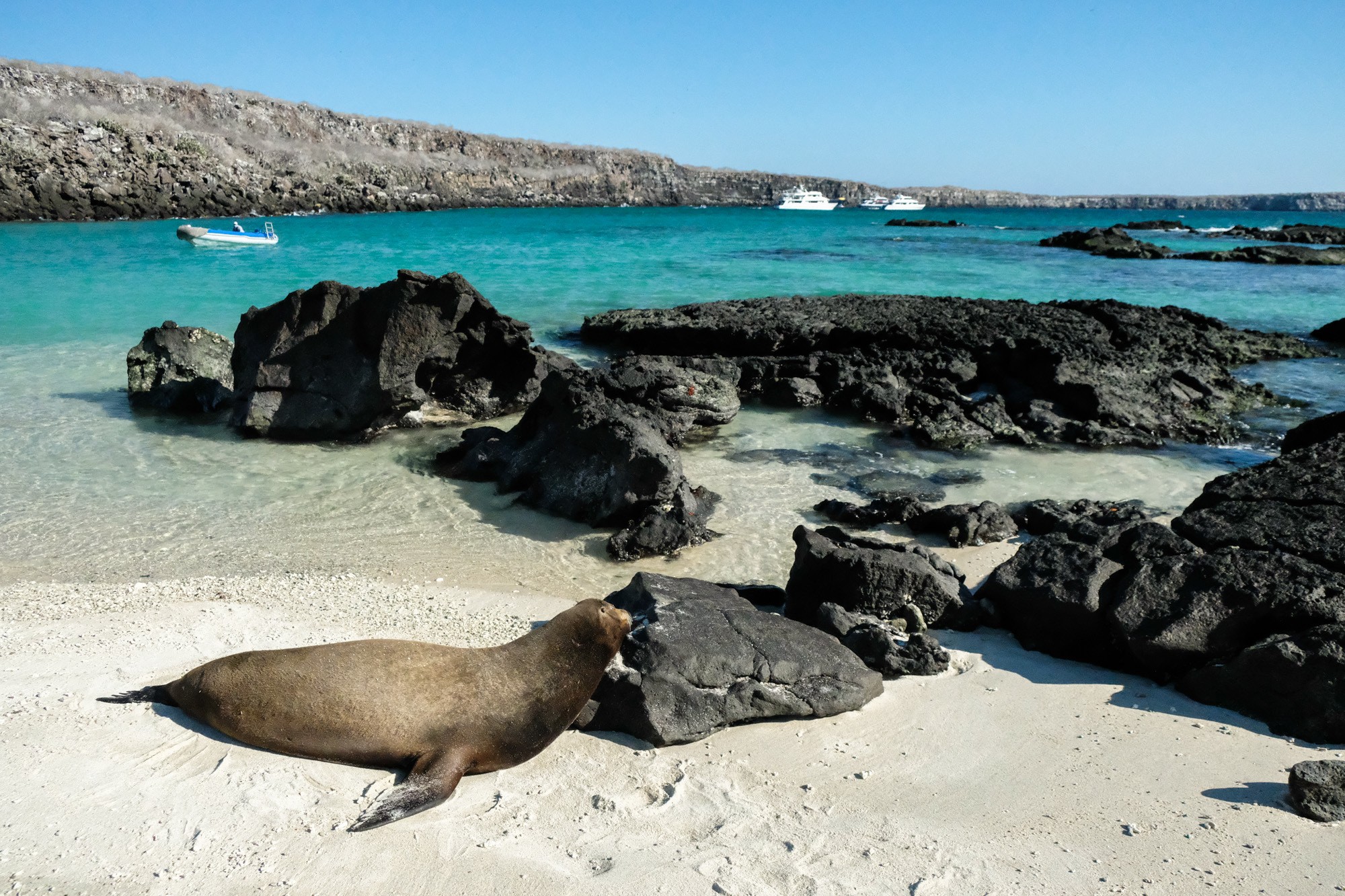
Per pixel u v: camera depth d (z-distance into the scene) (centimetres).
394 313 1406
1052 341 1838
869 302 2430
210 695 513
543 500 1134
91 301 2634
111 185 6869
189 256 4025
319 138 10625
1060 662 713
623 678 580
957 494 1198
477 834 450
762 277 3612
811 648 648
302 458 1326
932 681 670
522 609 809
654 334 2081
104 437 1394
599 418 1102
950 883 424
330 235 5803
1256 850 456
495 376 1606
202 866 411
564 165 14000
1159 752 561
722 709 581
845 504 1104
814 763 545
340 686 507
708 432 1515
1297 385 1906
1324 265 4688
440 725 511
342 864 420
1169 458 1388
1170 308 2431
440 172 11338
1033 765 547
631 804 488
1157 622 670
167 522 1045
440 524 1070
